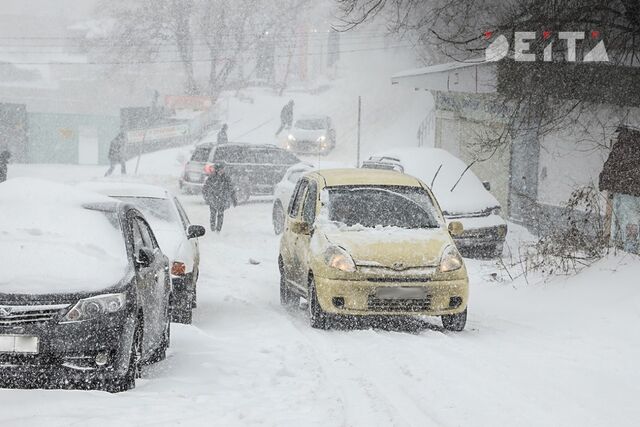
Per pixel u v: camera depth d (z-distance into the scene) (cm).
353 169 4272
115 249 2573
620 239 4672
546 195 7538
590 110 6397
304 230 3741
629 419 2155
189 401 2277
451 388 2458
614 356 2948
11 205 2689
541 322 3759
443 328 3600
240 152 10125
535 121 5784
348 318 3838
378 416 2158
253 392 2434
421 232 3672
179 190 11500
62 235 2559
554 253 4644
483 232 6112
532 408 2245
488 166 8500
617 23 5472
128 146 16075
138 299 2459
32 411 2077
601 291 4019
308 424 2059
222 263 6022
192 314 3947
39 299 2289
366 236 3588
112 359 2325
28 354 2267
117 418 2042
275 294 4741
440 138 9638
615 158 4756
